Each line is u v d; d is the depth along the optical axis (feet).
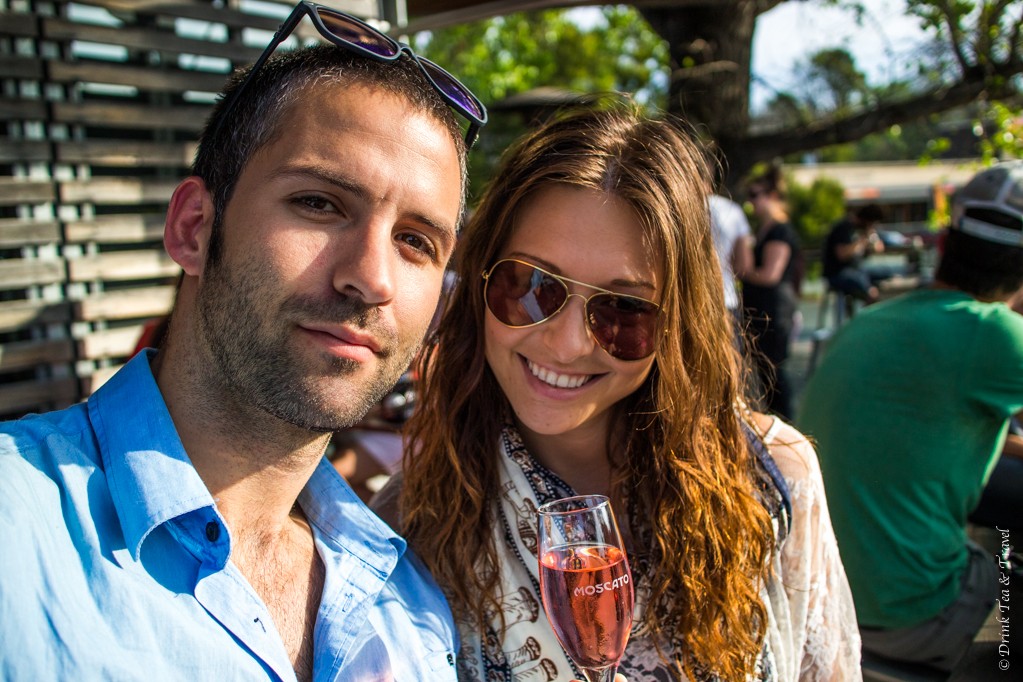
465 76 43.75
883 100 19.27
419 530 5.97
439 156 4.17
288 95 3.92
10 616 3.20
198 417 4.03
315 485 5.01
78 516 3.70
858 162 90.94
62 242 10.38
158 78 11.03
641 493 5.92
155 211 11.98
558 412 5.56
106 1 10.34
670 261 5.50
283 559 4.53
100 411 4.13
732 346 6.06
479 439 6.04
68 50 10.22
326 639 4.44
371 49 4.13
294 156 3.82
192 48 11.21
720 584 5.55
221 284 3.87
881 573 8.64
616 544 4.82
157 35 10.85
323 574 4.78
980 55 17.30
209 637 3.78
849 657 6.11
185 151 11.60
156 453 3.92
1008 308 9.26
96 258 10.69
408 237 4.15
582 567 4.65
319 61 4.03
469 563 5.68
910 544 8.57
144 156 11.12
